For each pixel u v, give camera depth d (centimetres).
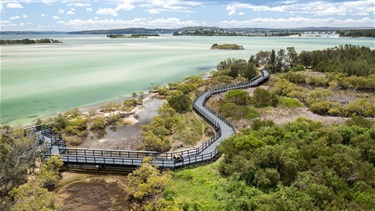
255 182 2306
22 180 2425
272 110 5038
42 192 2125
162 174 2652
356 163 2342
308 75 7988
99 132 4131
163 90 6438
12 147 2533
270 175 2272
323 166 2291
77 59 12788
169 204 2055
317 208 1855
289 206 1830
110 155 3128
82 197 2400
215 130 4159
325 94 5628
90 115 4738
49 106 5359
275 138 2975
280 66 9725
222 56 14112
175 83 7131
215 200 2153
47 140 3509
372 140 2769
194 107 5053
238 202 2022
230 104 5050
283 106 5253
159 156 3297
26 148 2695
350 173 2275
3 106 5253
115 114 4797
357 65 7850
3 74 8456
